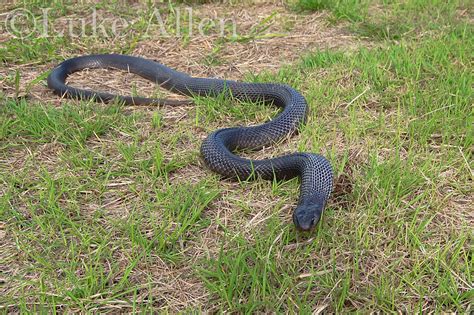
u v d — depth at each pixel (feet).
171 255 2.81
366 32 4.77
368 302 2.61
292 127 3.58
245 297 2.64
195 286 2.71
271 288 2.65
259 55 4.53
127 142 3.53
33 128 3.56
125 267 2.78
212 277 2.73
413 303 2.62
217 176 3.29
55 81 4.03
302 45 4.66
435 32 4.69
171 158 3.40
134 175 3.27
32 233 2.91
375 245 2.83
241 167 3.24
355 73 4.15
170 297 2.67
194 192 3.12
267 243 2.81
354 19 4.99
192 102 3.90
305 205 2.95
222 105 3.83
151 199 3.14
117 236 2.93
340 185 3.12
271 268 2.69
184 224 2.92
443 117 3.58
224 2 5.38
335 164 3.27
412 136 3.44
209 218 3.02
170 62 4.45
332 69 4.18
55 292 2.66
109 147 3.47
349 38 4.75
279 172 3.24
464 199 3.08
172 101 3.88
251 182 3.24
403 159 3.33
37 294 2.65
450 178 3.17
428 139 3.47
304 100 3.73
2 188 3.18
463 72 3.98
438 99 3.74
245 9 5.28
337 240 2.85
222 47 4.64
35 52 4.43
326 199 3.02
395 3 5.28
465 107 3.65
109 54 4.40
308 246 2.83
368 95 3.87
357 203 3.02
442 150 3.36
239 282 2.65
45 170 3.21
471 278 2.68
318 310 2.58
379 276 2.72
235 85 3.97
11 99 3.86
